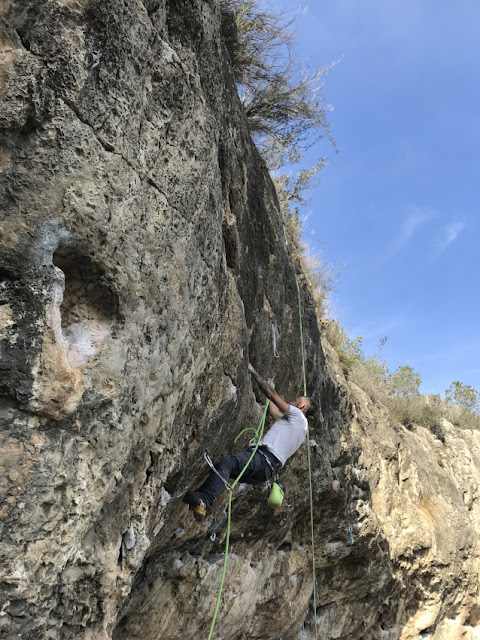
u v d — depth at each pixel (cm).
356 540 937
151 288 330
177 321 369
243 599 691
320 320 1172
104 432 302
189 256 376
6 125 242
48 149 253
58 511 276
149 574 536
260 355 607
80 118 264
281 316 671
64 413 266
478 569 1291
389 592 1089
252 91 798
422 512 1217
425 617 1172
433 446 1505
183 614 599
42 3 245
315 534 888
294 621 855
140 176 312
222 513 591
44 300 256
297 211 965
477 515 1452
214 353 455
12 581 252
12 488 248
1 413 246
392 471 1175
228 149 481
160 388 361
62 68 251
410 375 1623
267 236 627
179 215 357
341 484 893
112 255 292
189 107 362
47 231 255
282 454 516
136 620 552
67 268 286
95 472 300
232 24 656
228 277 484
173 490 454
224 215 500
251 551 722
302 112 826
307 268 1064
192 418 448
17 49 244
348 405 1012
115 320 306
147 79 314
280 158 934
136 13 289
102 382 293
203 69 387
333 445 873
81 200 266
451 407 1850
